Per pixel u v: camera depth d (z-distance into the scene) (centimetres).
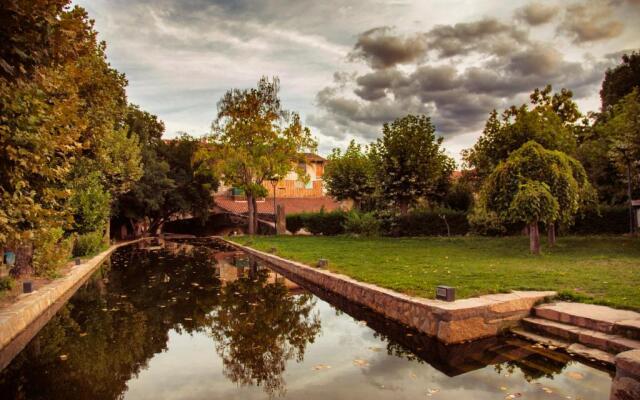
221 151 2958
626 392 352
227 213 4250
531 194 1260
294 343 664
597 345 543
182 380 514
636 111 1703
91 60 1350
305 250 1822
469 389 457
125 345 670
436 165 2383
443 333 620
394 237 2464
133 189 3177
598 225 1948
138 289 1202
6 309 759
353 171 3005
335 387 477
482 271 975
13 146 506
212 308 936
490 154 2005
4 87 473
